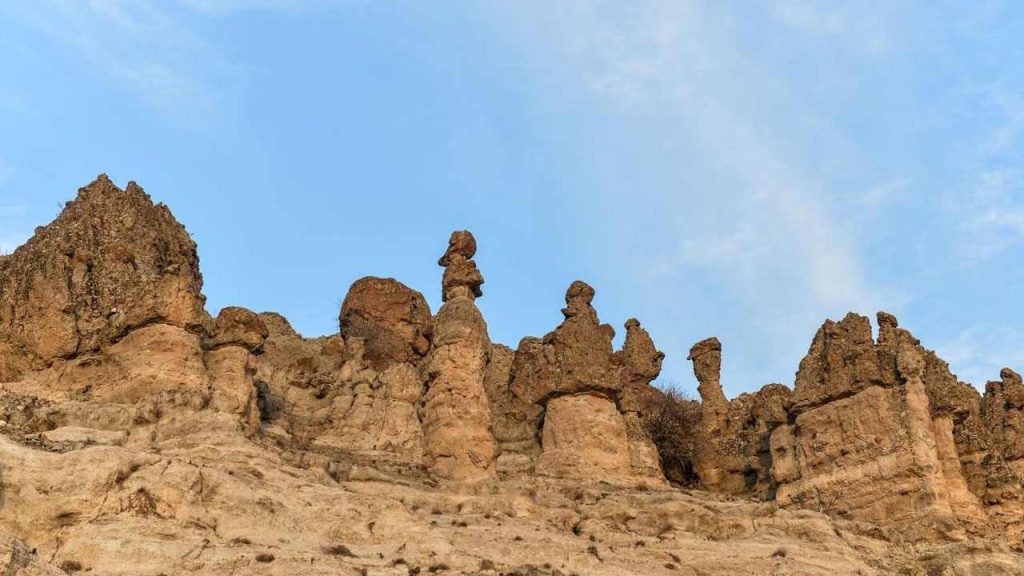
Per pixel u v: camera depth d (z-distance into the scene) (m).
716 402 53.66
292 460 37.34
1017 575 38.00
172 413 37.25
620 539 36.97
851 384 44.84
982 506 45.09
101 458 31.69
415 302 54.59
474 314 46.09
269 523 32.50
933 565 38.84
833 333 46.25
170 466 32.25
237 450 35.47
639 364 53.12
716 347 55.06
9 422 36.56
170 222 46.50
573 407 44.66
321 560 30.73
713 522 39.66
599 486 42.59
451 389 44.06
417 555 32.47
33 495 30.89
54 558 29.62
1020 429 52.25
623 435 44.78
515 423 47.22
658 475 44.88
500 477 43.44
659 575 34.91
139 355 39.50
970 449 46.75
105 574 29.17
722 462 50.62
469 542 34.34
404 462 42.69
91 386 39.91
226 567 29.75
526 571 32.72
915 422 43.38
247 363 40.69
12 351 41.31
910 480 42.59
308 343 50.12
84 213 44.69
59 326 41.19
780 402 46.78
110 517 30.83
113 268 42.97
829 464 44.50
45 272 42.25
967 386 52.69
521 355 48.84
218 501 32.25
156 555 29.77
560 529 37.22
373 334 52.34
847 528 41.16
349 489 37.44
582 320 46.28
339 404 45.25
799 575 35.56
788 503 44.94
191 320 40.16
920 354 46.91
